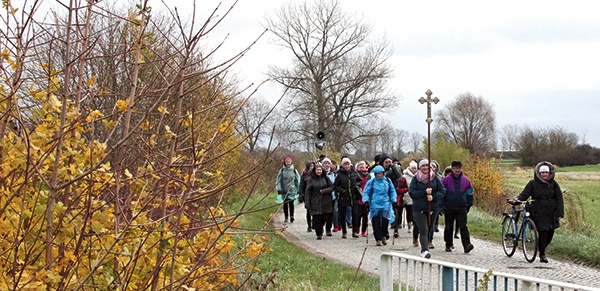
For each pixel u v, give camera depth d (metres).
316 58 48.59
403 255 7.05
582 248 15.19
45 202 4.27
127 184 4.76
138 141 4.84
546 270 13.75
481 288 5.94
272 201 28.66
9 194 4.21
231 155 11.77
